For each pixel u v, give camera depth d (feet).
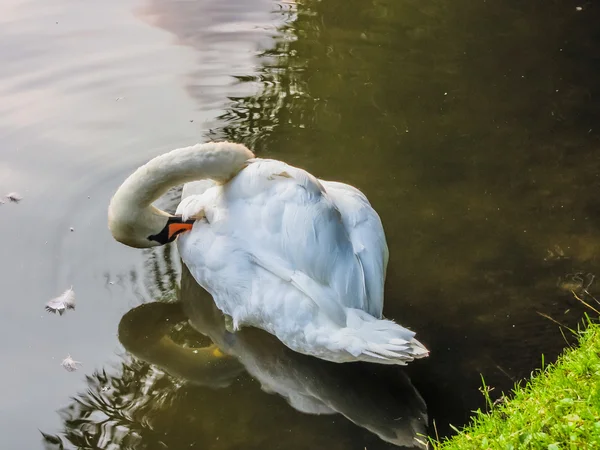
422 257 10.52
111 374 9.52
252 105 12.50
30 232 10.70
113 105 12.41
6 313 9.95
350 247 9.35
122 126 12.09
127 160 11.60
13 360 9.57
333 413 9.23
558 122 12.33
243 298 9.59
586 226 10.86
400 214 11.00
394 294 10.14
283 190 9.41
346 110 12.47
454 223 10.91
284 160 11.64
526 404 8.75
